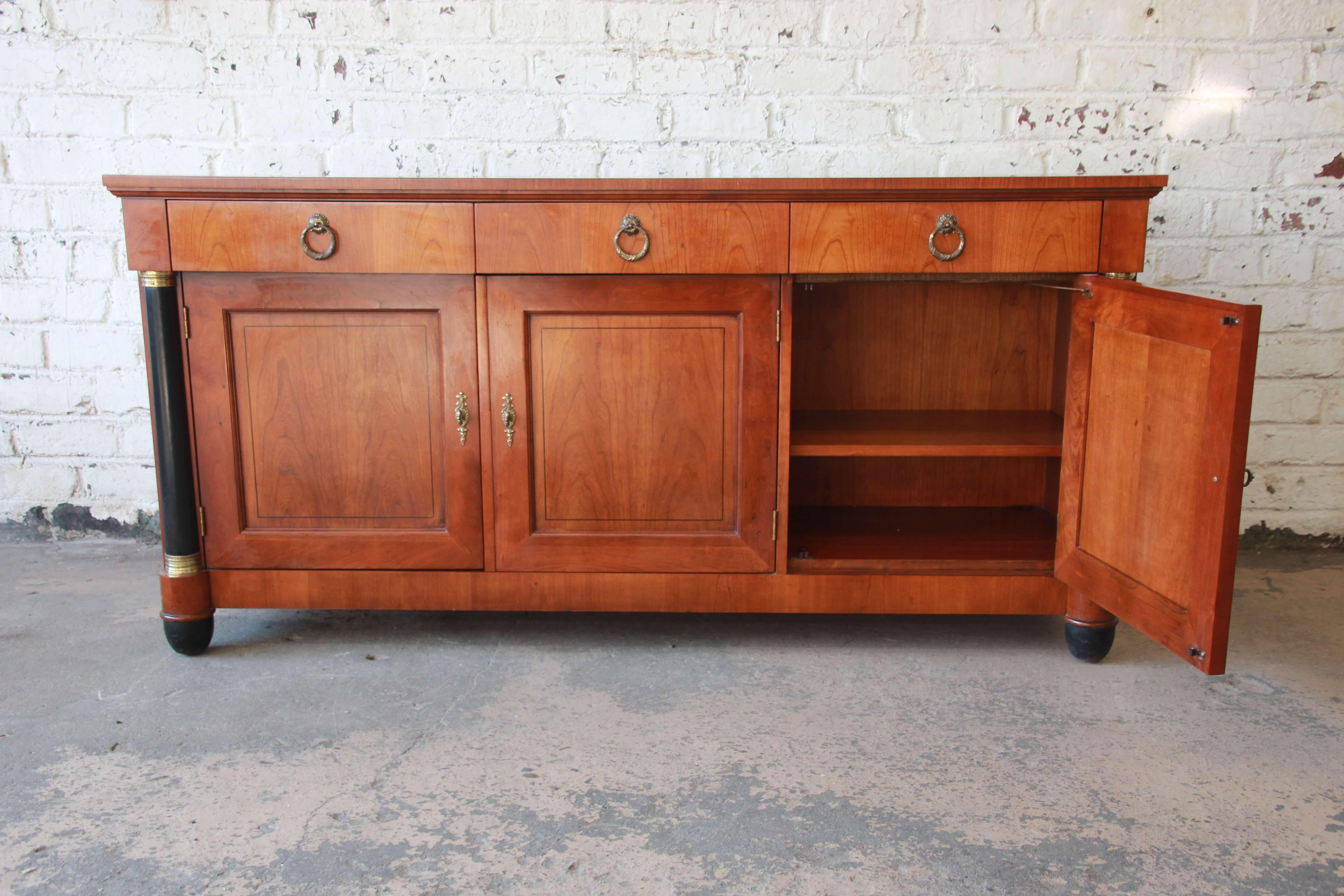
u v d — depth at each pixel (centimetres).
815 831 127
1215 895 115
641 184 161
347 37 216
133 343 229
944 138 217
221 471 174
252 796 134
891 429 193
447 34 216
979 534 197
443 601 178
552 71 217
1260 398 226
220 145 220
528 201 163
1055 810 132
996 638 190
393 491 175
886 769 142
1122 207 164
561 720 156
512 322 168
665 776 140
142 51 217
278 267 166
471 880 117
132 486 236
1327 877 118
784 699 164
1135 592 153
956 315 213
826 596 177
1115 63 214
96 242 225
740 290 168
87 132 220
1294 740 150
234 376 172
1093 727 154
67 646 182
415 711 159
